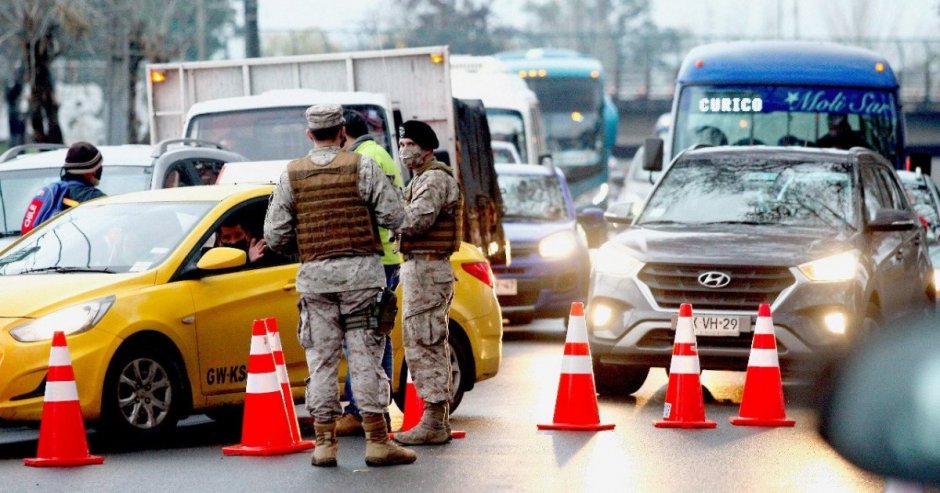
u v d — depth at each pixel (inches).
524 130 2716.5
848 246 1053.2
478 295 986.7
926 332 290.0
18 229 1237.7
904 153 1916.8
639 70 6875.0
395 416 1008.2
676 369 914.7
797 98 1904.5
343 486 695.7
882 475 288.7
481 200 1406.3
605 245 1100.5
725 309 1024.2
